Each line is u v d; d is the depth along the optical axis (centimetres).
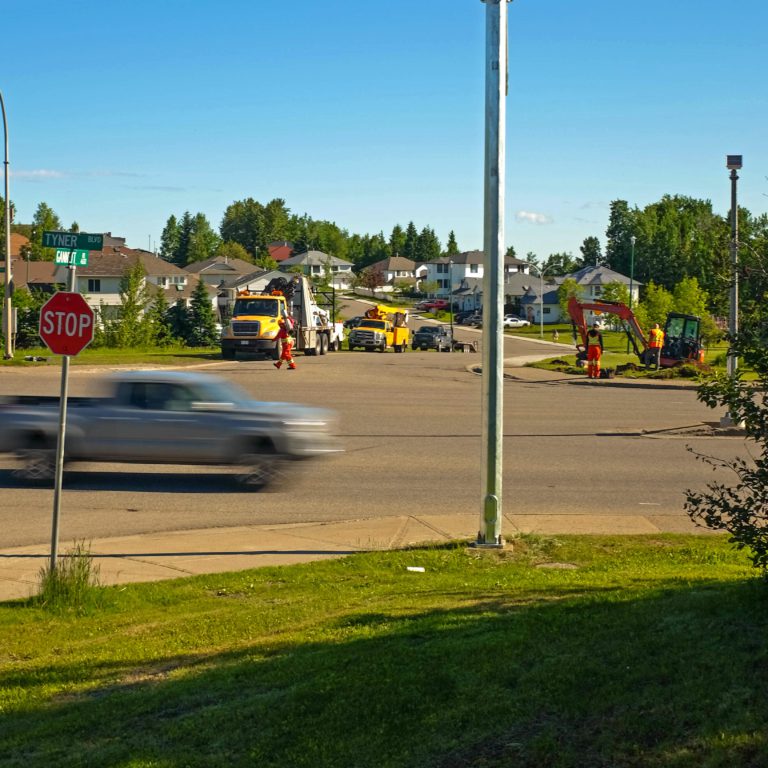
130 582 1052
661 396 3416
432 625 777
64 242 998
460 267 19838
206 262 15912
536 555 1164
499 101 1173
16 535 1276
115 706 652
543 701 559
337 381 3653
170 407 1594
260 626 854
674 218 14862
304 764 522
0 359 4050
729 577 944
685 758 464
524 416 2714
